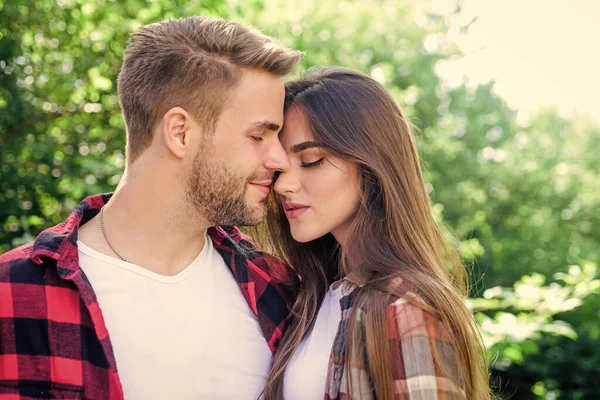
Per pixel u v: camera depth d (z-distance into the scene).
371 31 9.97
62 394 1.80
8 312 1.82
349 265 2.19
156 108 2.02
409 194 2.14
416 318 1.89
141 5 4.64
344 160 2.12
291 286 2.35
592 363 5.74
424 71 10.15
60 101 4.77
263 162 2.07
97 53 4.86
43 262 1.89
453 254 2.30
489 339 3.21
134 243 2.04
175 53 2.02
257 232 2.45
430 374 1.84
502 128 11.24
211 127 2.01
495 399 3.13
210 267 2.16
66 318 1.86
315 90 2.15
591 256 9.99
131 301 1.97
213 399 2.00
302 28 7.24
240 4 5.15
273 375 2.06
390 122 2.15
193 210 2.04
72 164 4.54
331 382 1.96
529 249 10.59
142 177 2.04
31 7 4.56
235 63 2.02
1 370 1.80
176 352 1.97
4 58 4.37
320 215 2.14
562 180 11.93
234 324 2.11
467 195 10.51
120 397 1.83
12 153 4.40
